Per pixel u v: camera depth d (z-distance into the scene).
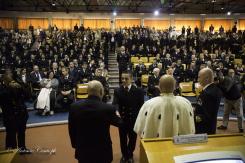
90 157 2.53
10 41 15.77
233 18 22.52
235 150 1.70
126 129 4.01
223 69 10.77
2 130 6.01
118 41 16.19
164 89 2.40
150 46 15.23
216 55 13.68
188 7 23.02
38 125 6.45
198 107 2.64
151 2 22.66
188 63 12.49
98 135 2.52
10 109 4.21
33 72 9.45
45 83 8.05
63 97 8.07
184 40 16.28
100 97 2.64
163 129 2.32
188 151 1.67
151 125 2.36
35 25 22.66
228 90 5.85
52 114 7.66
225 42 16.09
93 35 17.16
